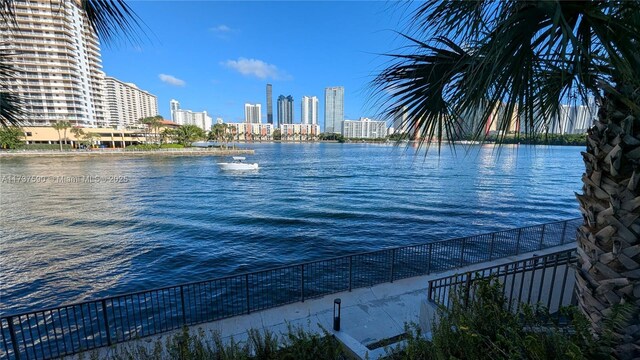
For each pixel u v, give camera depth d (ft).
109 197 100.53
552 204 86.28
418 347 8.66
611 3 5.08
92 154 271.28
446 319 9.38
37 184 127.13
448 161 225.15
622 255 6.74
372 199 94.07
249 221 69.87
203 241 56.18
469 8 5.38
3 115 11.67
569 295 16.66
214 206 86.48
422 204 86.07
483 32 5.29
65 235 59.98
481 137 6.12
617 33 5.41
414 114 7.80
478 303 9.35
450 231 62.13
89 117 307.17
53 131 279.90
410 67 7.39
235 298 33.63
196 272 43.16
